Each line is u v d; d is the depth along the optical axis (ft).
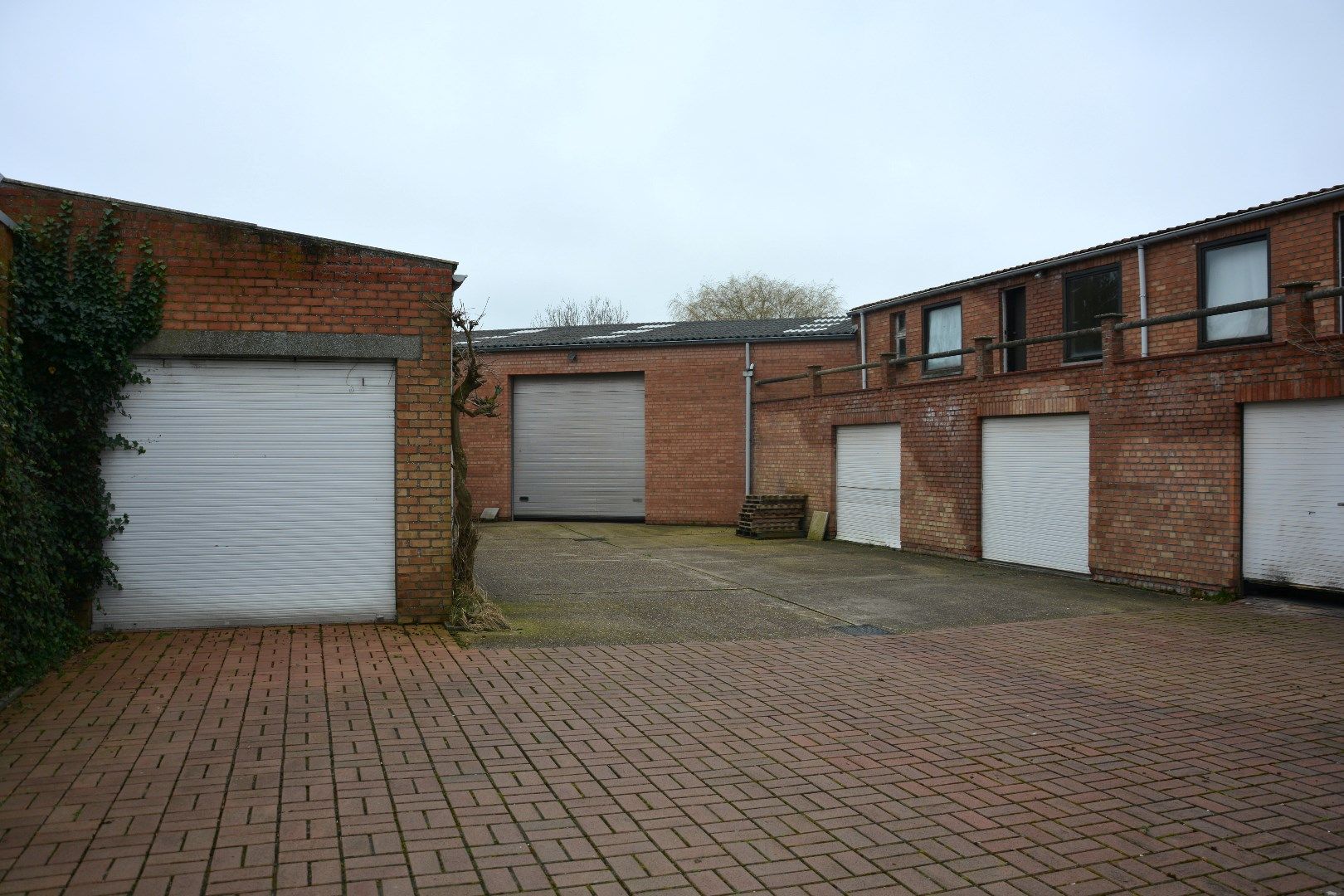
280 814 15.08
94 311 28.53
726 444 74.95
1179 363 39.42
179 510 29.94
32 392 27.94
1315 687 24.61
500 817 15.16
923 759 18.52
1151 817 15.57
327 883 12.74
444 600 31.55
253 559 30.45
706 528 72.59
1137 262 50.83
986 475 50.65
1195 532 38.70
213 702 21.63
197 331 29.66
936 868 13.60
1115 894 12.87
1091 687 24.59
